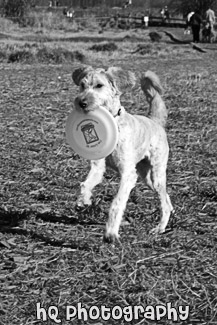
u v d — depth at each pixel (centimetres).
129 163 635
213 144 1123
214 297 523
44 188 833
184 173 924
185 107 1527
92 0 9650
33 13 5675
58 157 998
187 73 2305
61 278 555
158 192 700
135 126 652
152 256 606
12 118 1330
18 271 568
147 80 732
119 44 3756
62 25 5512
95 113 624
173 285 543
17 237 652
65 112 1415
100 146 623
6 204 762
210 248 632
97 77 650
